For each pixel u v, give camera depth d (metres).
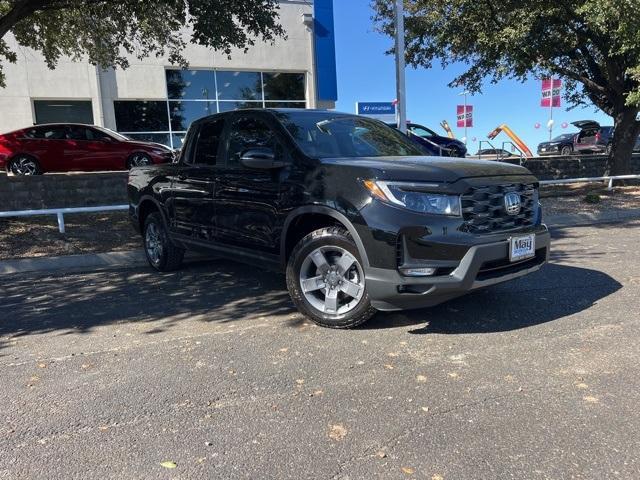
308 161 4.63
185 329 4.68
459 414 3.03
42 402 3.31
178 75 21.09
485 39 13.49
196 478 2.49
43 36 12.88
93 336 4.57
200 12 9.25
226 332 4.56
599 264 6.68
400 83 12.40
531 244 4.44
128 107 20.58
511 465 2.53
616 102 15.63
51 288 6.39
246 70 22.05
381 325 4.57
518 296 5.32
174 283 6.44
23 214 8.23
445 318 4.70
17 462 2.66
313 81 22.81
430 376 3.54
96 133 14.16
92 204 11.41
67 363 3.95
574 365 3.65
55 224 9.50
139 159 14.32
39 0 9.52
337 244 4.33
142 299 5.76
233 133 5.59
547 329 4.36
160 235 6.89
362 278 4.25
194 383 3.53
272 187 4.82
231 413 3.11
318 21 22.70
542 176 17.42
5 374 3.77
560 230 9.78
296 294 4.64
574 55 15.09
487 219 4.21
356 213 4.14
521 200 4.50
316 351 4.04
